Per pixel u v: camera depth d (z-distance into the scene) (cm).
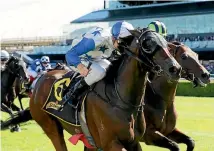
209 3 4175
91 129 442
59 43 4650
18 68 1067
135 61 396
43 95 525
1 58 1112
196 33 3956
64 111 481
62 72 545
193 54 538
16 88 1105
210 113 1349
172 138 538
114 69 426
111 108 409
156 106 509
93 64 433
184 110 1447
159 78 508
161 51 371
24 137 884
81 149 758
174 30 4134
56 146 525
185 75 534
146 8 4572
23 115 569
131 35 399
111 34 427
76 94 456
